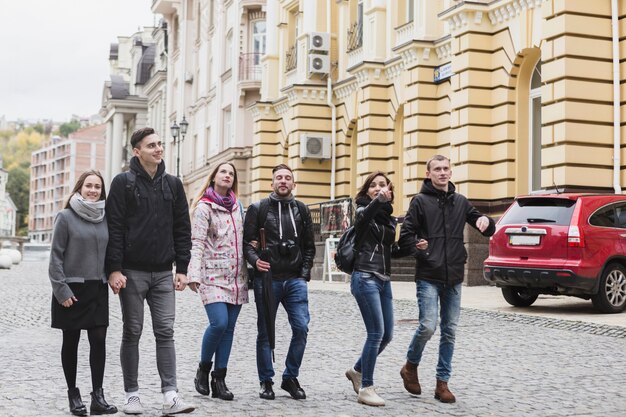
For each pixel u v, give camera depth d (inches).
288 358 323.6
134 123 2938.0
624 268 569.3
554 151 711.1
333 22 1269.7
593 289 552.7
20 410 298.4
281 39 1412.4
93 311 293.4
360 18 1197.1
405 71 991.0
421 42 955.3
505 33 823.1
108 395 333.4
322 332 509.0
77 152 7406.5
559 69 705.6
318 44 1246.3
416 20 976.9
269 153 1421.0
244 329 532.1
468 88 839.7
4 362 408.2
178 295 804.6
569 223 551.5
